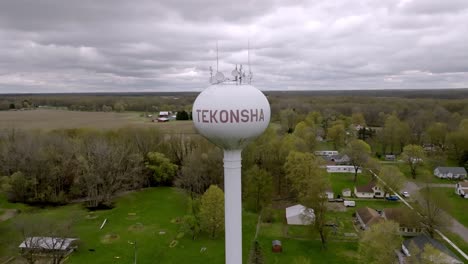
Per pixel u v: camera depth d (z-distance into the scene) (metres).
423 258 30.75
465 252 38.31
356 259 37.34
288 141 65.69
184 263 36.97
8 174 57.97
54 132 76.81
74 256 38.09
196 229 43.25
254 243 38.97
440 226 42.06
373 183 60.22
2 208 52.22
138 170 62.59
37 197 55.56
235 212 21.77
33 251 36.06
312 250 39.62
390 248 32.72
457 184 58.91
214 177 60.38
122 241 42.06
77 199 58.03
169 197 59.41
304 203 41.97
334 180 67.19
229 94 19.39
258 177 51.50
